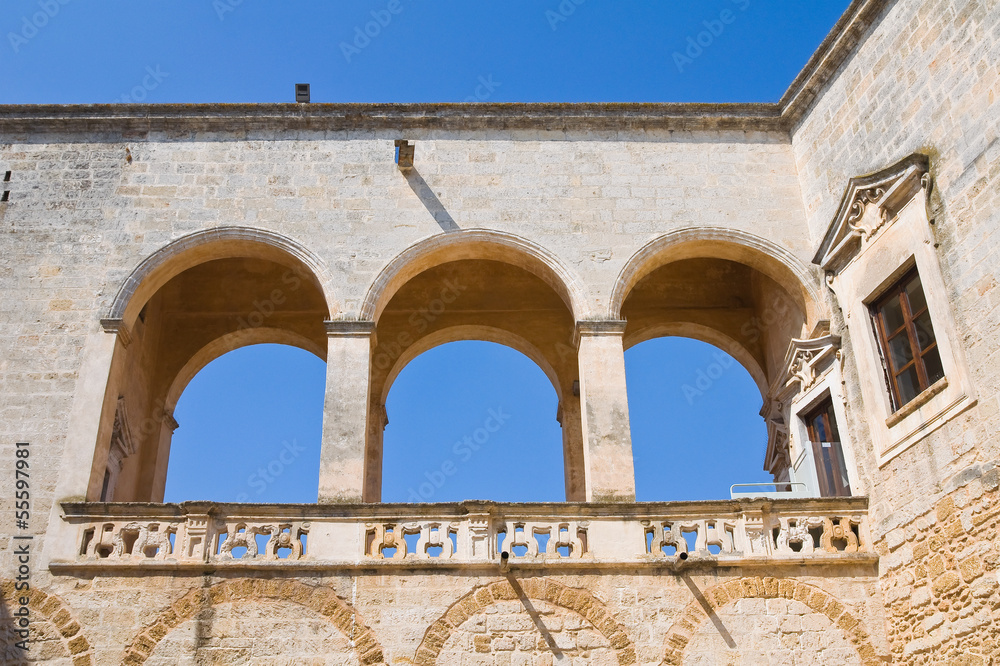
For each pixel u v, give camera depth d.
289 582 16.84
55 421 18.36
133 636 16.34
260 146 21.27
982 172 15.95
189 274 24.17
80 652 16.22
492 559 17.06
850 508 17.81
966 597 15.20
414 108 21.67
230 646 16.33
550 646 16.50
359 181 20.91
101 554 17.36
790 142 21.77
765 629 16.78
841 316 19.22
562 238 20.47
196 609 16.58
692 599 16.97
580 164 21.30
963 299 15.97
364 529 17.38
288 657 16.28
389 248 20.25
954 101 16.84
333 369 19.02
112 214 20.39
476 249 20.55
